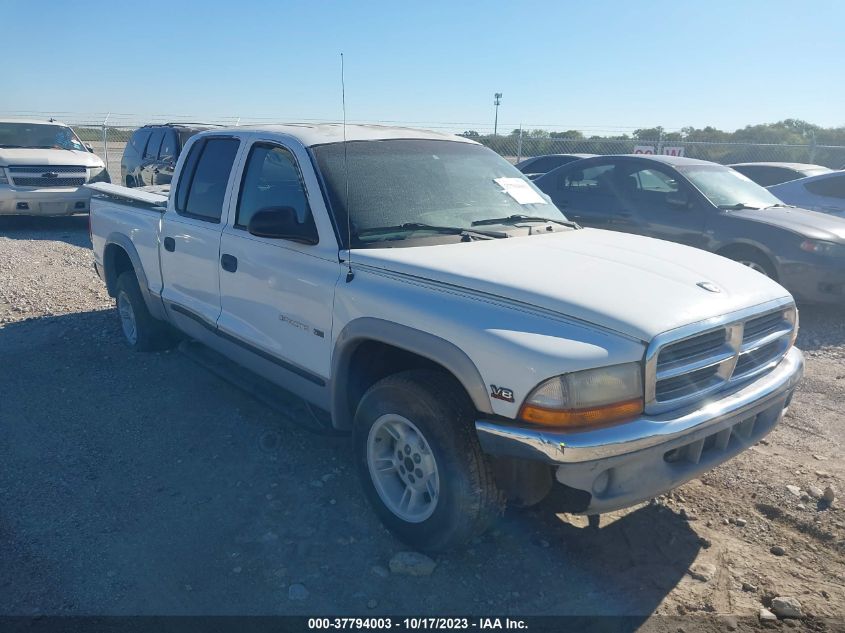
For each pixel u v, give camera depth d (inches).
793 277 285.7
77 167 502.3
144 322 229.9
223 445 174.2
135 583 123.9
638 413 109.6
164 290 207.9
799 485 158.7
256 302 164.7
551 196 357.4
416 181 162.2
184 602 119.3
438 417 120.0
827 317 306.5
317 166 153.0
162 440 177.0
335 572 127.3
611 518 145.0
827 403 207.6
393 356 145.3
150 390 207.3
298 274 149.9
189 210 194.9
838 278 281.3
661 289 121.5
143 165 517.7
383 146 168.4
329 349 143.8
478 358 113.6
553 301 114.3
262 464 165.0
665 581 126.3
